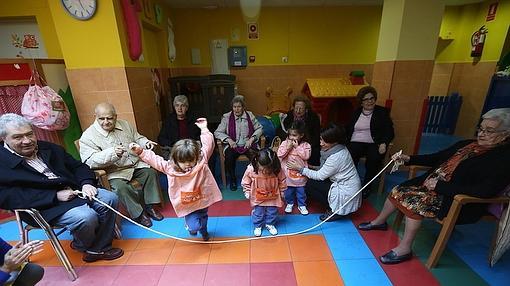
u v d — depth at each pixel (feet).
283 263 5.73
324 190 7.20
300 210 7.69
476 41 13.87
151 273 5.53
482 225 6.97
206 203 6.10
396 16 9.00
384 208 6.50
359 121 8.80
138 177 7.37
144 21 10.70
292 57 15.81
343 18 15.12
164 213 7.77
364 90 8.50
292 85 16.25
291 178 7.39
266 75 16.11
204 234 6.35
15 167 5.01
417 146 10.29
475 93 14.12
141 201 7.34
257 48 15.65
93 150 6.77
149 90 10.58
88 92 8.66
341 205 6.80
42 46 10.46
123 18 8.57
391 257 5.64
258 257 5.92
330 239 6.48
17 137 4.91
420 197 5.55
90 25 8.04
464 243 6.28
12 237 6.79
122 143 7.20
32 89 7.00
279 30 15.35
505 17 12.26
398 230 6.77
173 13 14.93
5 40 10.42
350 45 15.61
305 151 7.31
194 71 15.99
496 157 4.79
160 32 13.28
